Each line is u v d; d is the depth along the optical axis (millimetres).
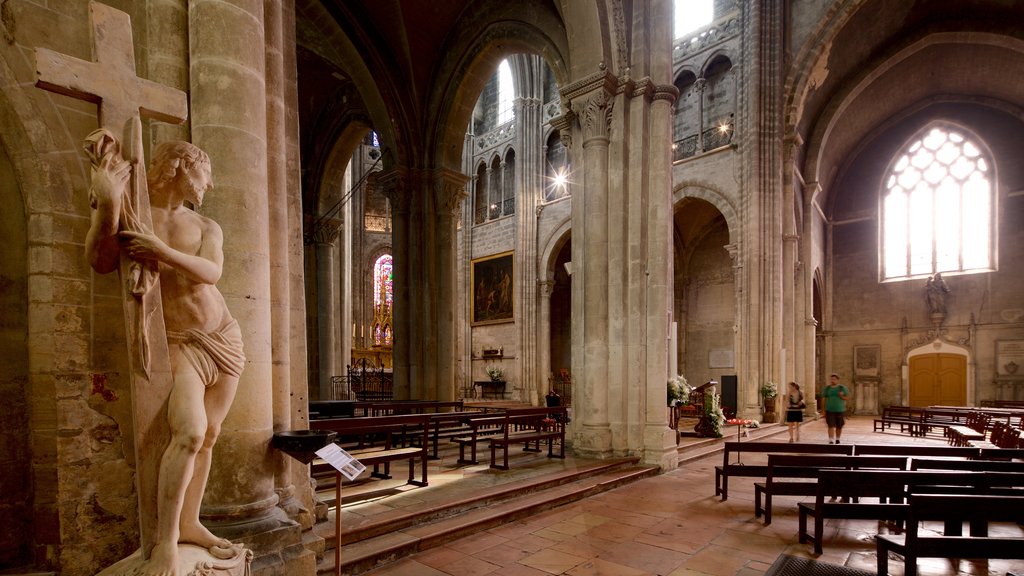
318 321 18500
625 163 10625
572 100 11031
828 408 13461
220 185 4230
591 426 10141
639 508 7398
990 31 19859
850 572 5062
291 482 5207
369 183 33719
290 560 4164
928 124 25734
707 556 5520
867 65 22469
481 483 7660
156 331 2857
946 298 24609
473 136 31547
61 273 4055
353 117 17641
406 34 14359
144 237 2713
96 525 4090
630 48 10945
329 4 13680
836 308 27422
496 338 28984
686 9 23328
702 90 22203
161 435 2863
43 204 4004
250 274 4305
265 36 5230
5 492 3885
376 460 6902
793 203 20672
